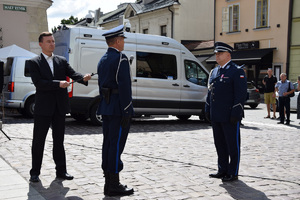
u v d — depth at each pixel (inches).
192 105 397.1
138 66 364.8
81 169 189.0
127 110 144.3
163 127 366.0
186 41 1146.7
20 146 245.1
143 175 180.9
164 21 1171.9
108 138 152.1
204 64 1067.3
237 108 167.3
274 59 874.1
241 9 951.0
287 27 837.2
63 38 352.8
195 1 1147.3
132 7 1310.3
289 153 244.8
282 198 150.1
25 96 408.8
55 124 167.0
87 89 343.3
